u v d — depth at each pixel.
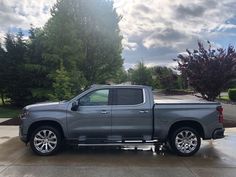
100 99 10.43
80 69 24.52
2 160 9.66
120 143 10.39
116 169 8.73
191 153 10.24
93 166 9.02
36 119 10.23
